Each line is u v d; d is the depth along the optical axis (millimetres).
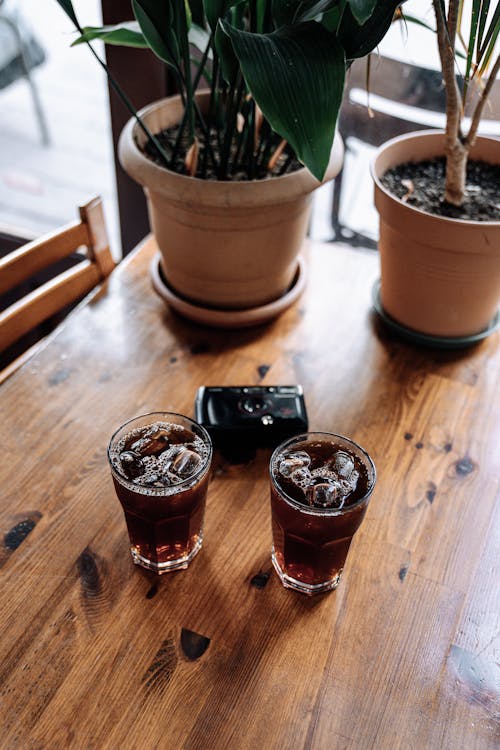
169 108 956
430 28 812
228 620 650
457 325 905
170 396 848
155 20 772
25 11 1405
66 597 661
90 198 947
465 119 1095
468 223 786
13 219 1557
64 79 1493
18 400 833
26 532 708
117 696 597
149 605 658
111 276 1012
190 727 581
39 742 569
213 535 716
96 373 872
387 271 904
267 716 589
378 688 610
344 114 1166
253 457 790
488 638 647
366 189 1265
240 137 873
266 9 768
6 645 625
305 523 606
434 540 719
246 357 905
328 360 907
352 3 612
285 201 811
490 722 593
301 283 964
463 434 824
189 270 901
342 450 660
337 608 664
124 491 619
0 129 1583
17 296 1425
